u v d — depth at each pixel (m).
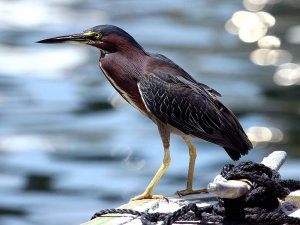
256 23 30.52
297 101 20.48
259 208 5.73
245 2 33.72
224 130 7.23
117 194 15.07
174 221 5.53
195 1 34.75
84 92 21.73
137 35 28.98
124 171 16.17
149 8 33.88
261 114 19.44
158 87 7.41
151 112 7.44
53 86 22.39
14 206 14.72
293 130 18.28
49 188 15.46
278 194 5.78
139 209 6.31
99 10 34.09
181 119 7.37
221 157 16.47
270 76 22.94
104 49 7.55
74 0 36.03
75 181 15.84
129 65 7.50
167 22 31.12
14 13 33.22
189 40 27.83
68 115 19.77
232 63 24.48
